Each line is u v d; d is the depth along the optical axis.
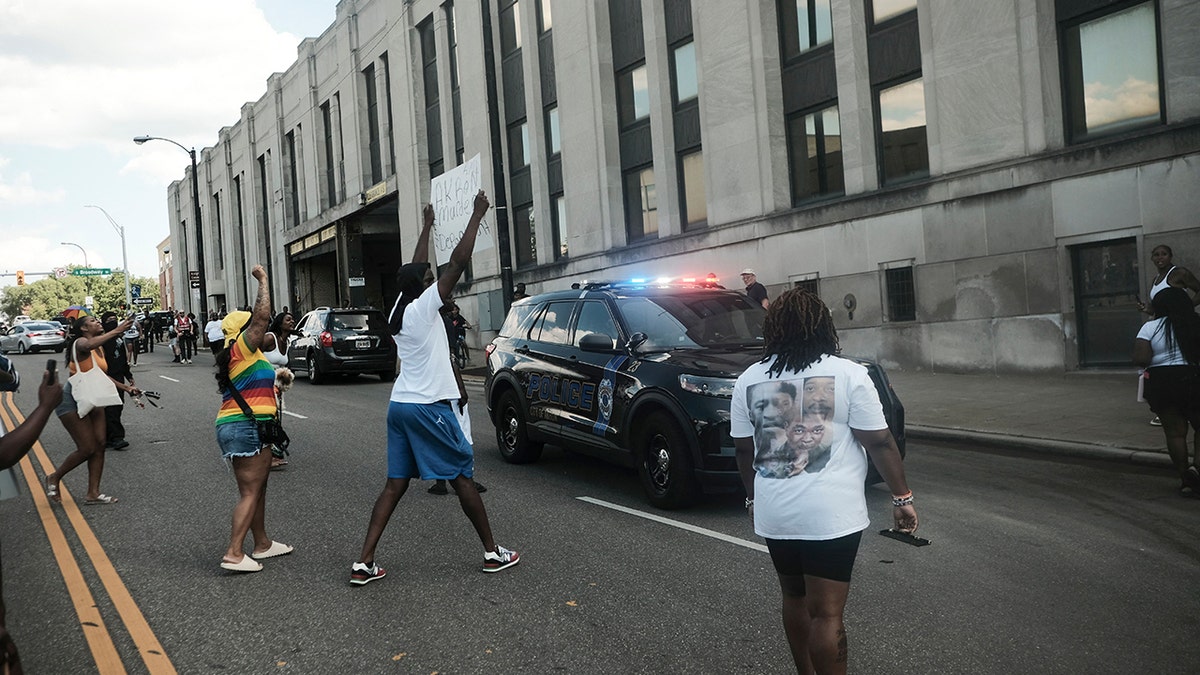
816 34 18.09
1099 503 6.93
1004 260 14.56
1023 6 14.12
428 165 33.00
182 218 69.31
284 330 9.57
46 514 7.85
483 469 9.43
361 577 5.55
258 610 5.16
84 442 8.20
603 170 23.47
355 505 7.88
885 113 16.84
